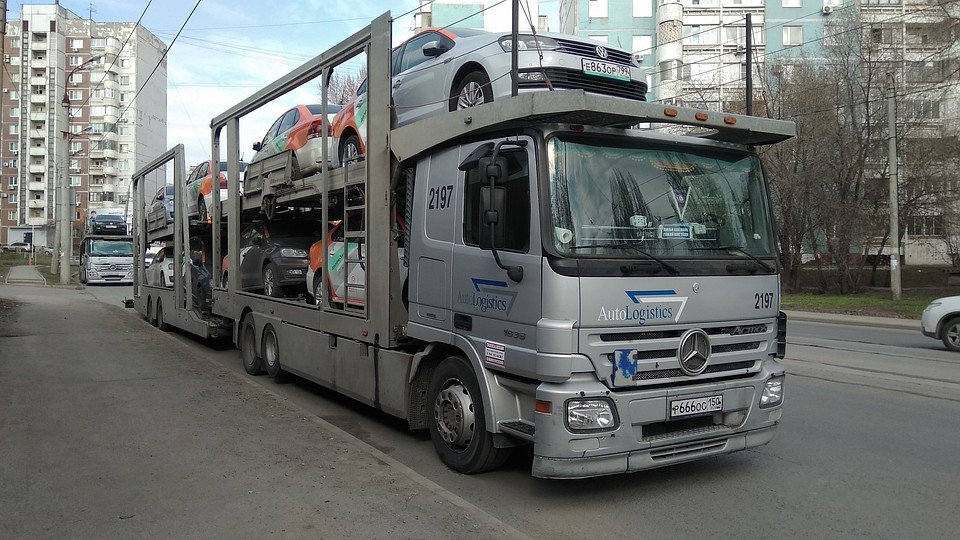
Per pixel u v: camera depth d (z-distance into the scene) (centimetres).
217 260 1170
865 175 3050
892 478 559
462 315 541
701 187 526
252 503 456
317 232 1041
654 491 530
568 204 468
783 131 543
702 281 496
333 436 617
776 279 545
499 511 491
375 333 658
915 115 2941
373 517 434
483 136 530
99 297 2873
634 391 466
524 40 695
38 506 452
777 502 506
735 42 5759
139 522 426
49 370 959
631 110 470
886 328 1920
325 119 766
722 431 503
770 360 545
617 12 5291
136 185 1827
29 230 9075
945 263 4262
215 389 825
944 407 805
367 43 674
